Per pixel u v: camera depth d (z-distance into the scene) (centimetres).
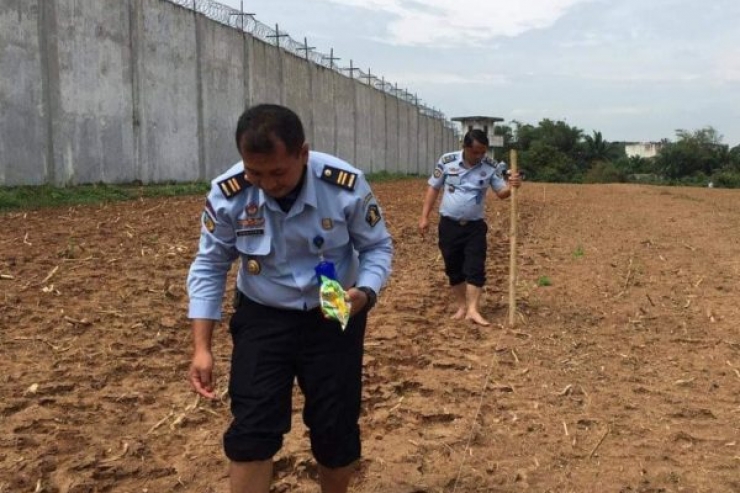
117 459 380
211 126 2372
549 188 3719
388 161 4825
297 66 3139
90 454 385
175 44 2142
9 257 889
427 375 529
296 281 277
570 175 8369
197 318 283
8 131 1522
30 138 1579
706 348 622
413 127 5528
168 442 405
